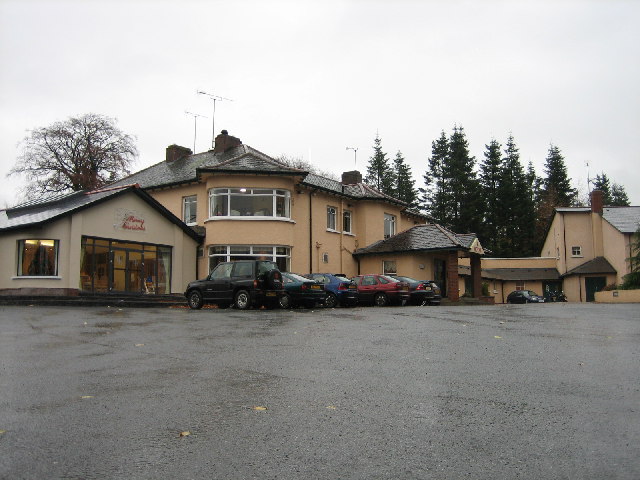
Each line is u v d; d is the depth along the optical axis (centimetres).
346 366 738
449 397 571
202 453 411
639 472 370
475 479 361
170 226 2595
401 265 3011
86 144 4341
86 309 1742
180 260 2616
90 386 622
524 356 812
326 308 2066
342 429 466
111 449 420
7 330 1132
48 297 2000
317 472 375
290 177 2670
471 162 6166
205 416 505
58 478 365
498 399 561
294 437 446
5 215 2456
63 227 2131
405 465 386
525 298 4062
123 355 826
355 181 3631
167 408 531
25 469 380
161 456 405
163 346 915
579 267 4194
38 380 653
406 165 6850
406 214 3684
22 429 467
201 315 1541
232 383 637
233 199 2625
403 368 724
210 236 2622
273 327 1205
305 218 2845
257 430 464
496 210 6162
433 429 464
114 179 4488
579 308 1972
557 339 1002
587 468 378
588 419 488
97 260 2267
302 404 545
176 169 3100
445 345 927
